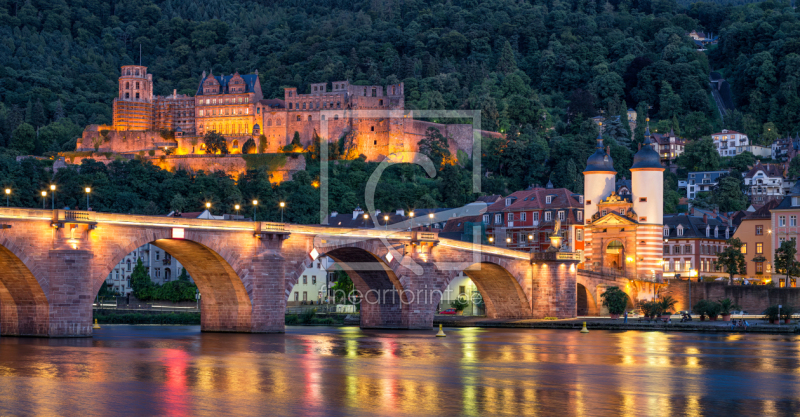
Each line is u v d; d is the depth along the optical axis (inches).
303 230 5177.2
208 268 4965.6
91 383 2886.3
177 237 4576.8
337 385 2938.0
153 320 7249.0
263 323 5002.5
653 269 7559.1
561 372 3385.8
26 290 4252.0
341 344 4557.1
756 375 3331.7
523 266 6683.1
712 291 7317.9
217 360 3607.3
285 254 5103.3
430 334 5511.8
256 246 4992.6
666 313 6806.1
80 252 4254.4
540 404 2620.6
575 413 2485.2
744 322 5890.8
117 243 4399.6
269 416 2381.9
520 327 6427.2
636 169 7623.0
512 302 6850.4
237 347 4217.5
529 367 3550.7
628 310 7322.8
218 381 2977.4
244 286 4933.6
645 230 7554.1
